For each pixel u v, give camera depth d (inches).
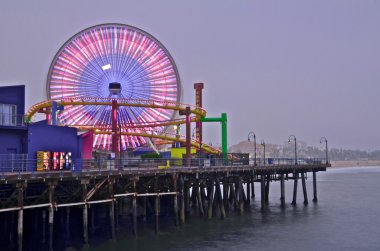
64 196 1450.5
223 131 3176.7
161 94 3821.4
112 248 1457.9
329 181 5895.7
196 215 2161.7
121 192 1611.7
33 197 1347.2
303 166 2701.8
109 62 3732.8
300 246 1614.2
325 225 1995.6
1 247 1440.7
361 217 2226.9
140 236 1648.6
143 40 3806.6
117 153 2516.0
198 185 2050.9
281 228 1908.2
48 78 3619.6
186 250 1493.6
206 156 2837.1
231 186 2297.0
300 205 2657.5
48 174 1247.5
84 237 1400.1
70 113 3484.3
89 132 2038.6
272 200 2952.8
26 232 1660.9
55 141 1680.6
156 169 1664.6
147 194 1649.9
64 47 3641.7
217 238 1681.8
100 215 1926.7
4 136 1544.0
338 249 1585.9
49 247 1285.7
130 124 3538.4
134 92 3752.5
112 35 3742.6
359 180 6181.1
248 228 1881.2
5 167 1443.2
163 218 2022.6
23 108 1702.8
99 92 3700.8
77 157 1808.6
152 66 3816.4
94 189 1435.8
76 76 3681.1
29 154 1574.8
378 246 1632.6
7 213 1547.7
